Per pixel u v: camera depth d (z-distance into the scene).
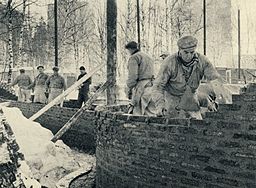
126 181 5.26
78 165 7.72
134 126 5.07
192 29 40.06
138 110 6.96
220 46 48.72
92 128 9.32
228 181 3.86
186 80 5.17
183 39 4.96
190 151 4.27
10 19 23.05
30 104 12.48
